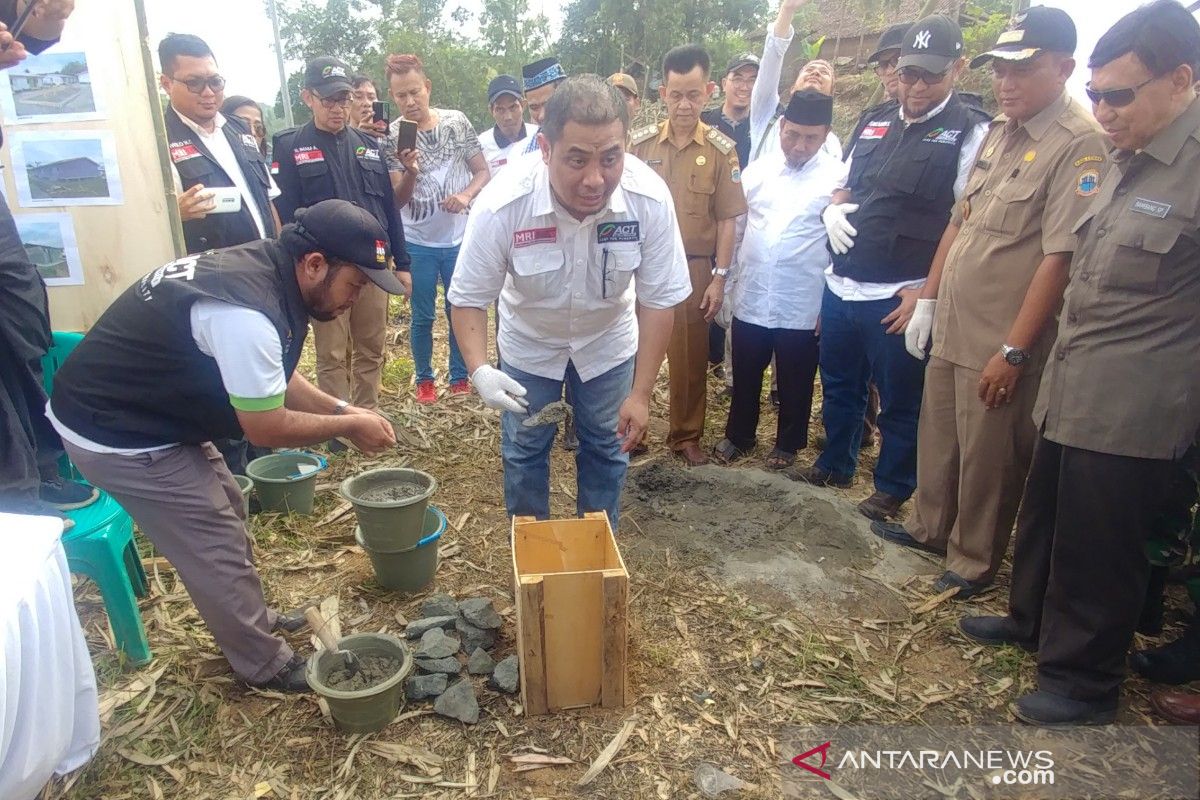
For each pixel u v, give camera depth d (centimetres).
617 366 293
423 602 312
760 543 353
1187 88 205
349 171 427
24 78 318
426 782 226
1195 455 254
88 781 226
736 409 448
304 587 321
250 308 212
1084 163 252
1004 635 287
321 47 3136
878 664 278
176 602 307
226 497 248
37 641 189
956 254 299
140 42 334
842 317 379
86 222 337
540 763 232
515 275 266
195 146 369
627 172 257
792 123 396
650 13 2503
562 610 238
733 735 244
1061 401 234
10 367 275
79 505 269
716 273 419
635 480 416
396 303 761
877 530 361
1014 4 472
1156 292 212
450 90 2569
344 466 438
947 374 314
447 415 511
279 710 253
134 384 221
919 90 329
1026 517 270
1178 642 265
